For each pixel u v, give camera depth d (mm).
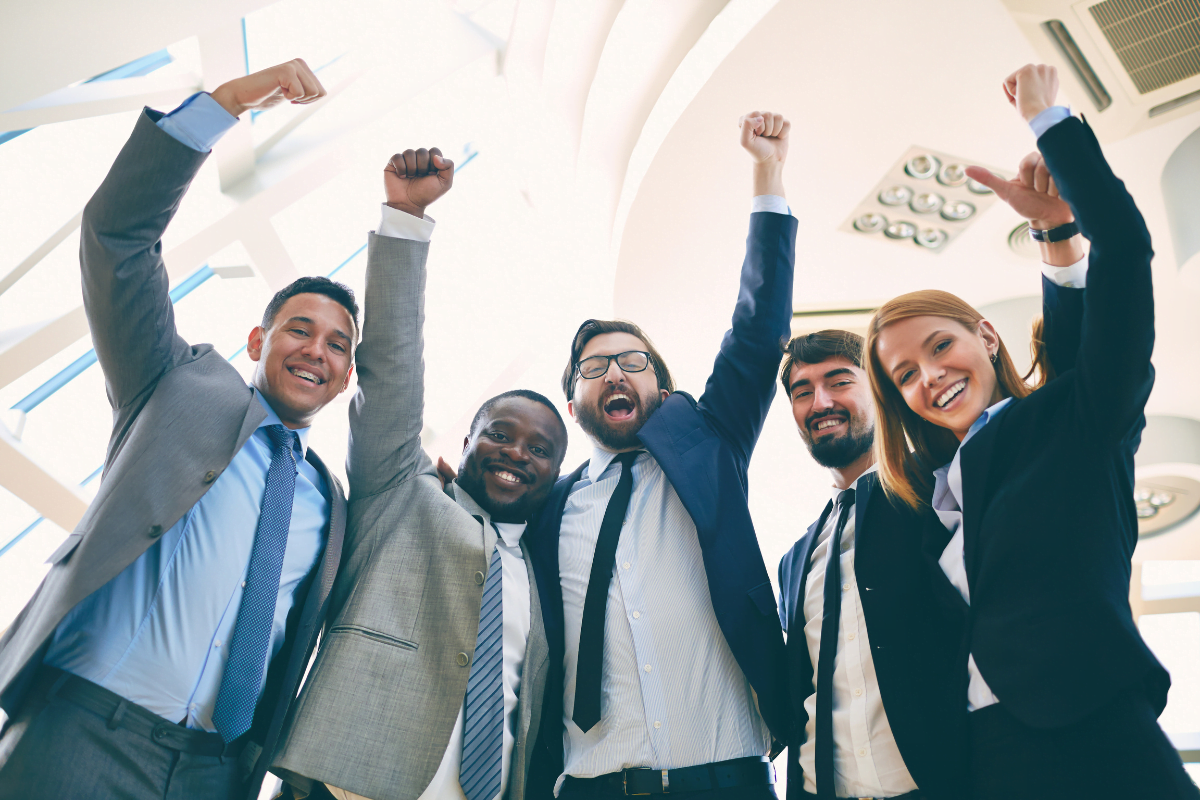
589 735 2119
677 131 4816
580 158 5641
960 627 1875
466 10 5715
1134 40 4191
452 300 7457
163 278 2121
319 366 2348
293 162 5254
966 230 5645
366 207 6281
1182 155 4996
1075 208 1775
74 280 4914
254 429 2123
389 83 5590
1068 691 1575
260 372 2340
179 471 1977
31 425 5855
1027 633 1664
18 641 1819
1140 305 1690
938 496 2070
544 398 2562
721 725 2094
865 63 4441
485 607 2154
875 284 6219
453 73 5680
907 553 2027
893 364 2184
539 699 2184
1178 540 8055
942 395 2113
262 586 1997
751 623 2172
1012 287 6184
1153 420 7184
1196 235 5039
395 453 2350
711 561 2199
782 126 2748
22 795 1638
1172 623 10578
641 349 2744
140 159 1978
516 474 2404
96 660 1815
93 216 1985
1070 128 1803
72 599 1745
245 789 1921
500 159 6605
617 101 5191
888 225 5641
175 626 1906
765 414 2576
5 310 4855
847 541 2199
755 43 4309
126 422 2121
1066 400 1858
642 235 5652
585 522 2434
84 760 1709
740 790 2021
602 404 2615
